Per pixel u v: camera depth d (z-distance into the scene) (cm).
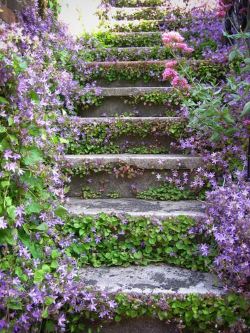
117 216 219
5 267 176
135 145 292
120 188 262
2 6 291
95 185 262
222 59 333
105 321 185
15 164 181
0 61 185
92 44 402
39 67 232
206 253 197
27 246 192
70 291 178
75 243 216
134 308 181
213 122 254
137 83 352
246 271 175
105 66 347
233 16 355
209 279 196
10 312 173
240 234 185
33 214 203
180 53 378
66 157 263
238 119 256
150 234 215
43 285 175
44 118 207
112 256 215
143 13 476
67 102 298
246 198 199
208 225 204
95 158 259
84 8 487
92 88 319
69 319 184
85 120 291
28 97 199
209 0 480
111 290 186
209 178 246
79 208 237
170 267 212
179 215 217
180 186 257
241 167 241
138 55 383
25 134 191
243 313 177
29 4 338
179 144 284
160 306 180
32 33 330
